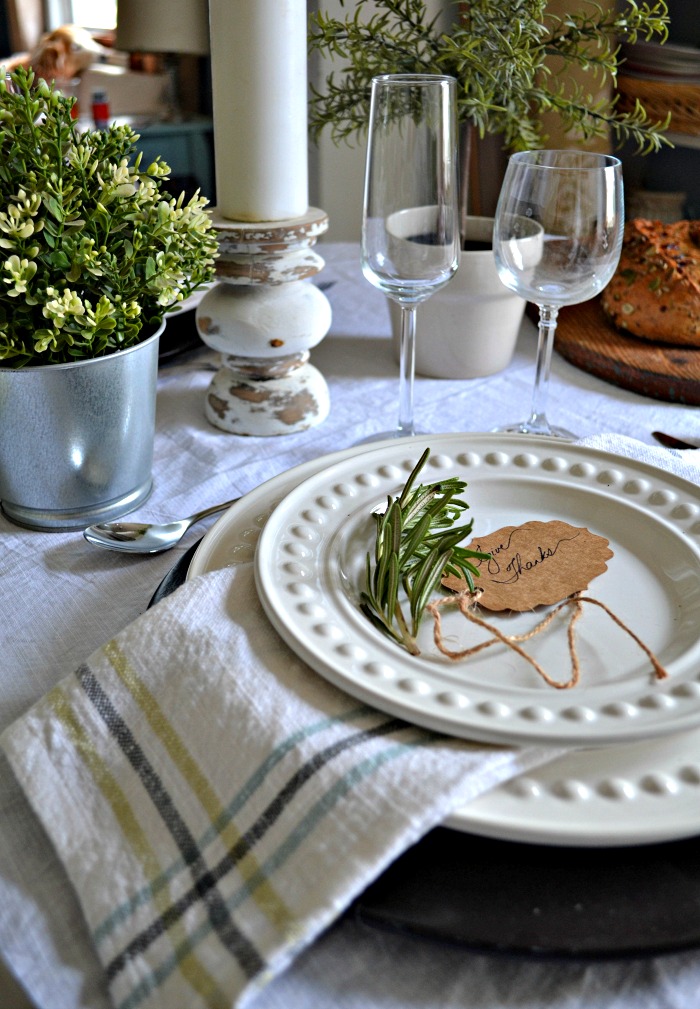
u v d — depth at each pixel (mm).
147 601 507
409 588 443
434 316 779
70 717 375
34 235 498
